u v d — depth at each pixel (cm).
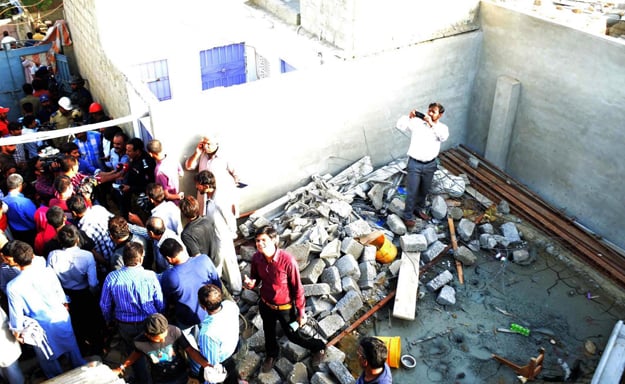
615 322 754
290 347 656
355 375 666
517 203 923
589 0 1005
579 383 671
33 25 1485
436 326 746
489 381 677
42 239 645
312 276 721
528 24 882
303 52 905
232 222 713
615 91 789
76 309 625
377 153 959
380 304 752
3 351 551
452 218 893
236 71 1092
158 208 666
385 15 858
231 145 792
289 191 888
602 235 871
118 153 836
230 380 566
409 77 923
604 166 838
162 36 984
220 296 511
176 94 1041
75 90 1088
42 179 800
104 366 544
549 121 902
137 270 556
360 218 837
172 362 526
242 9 1066
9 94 1230
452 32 937
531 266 842
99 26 911
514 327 741
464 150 1042
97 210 650
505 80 934
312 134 864
